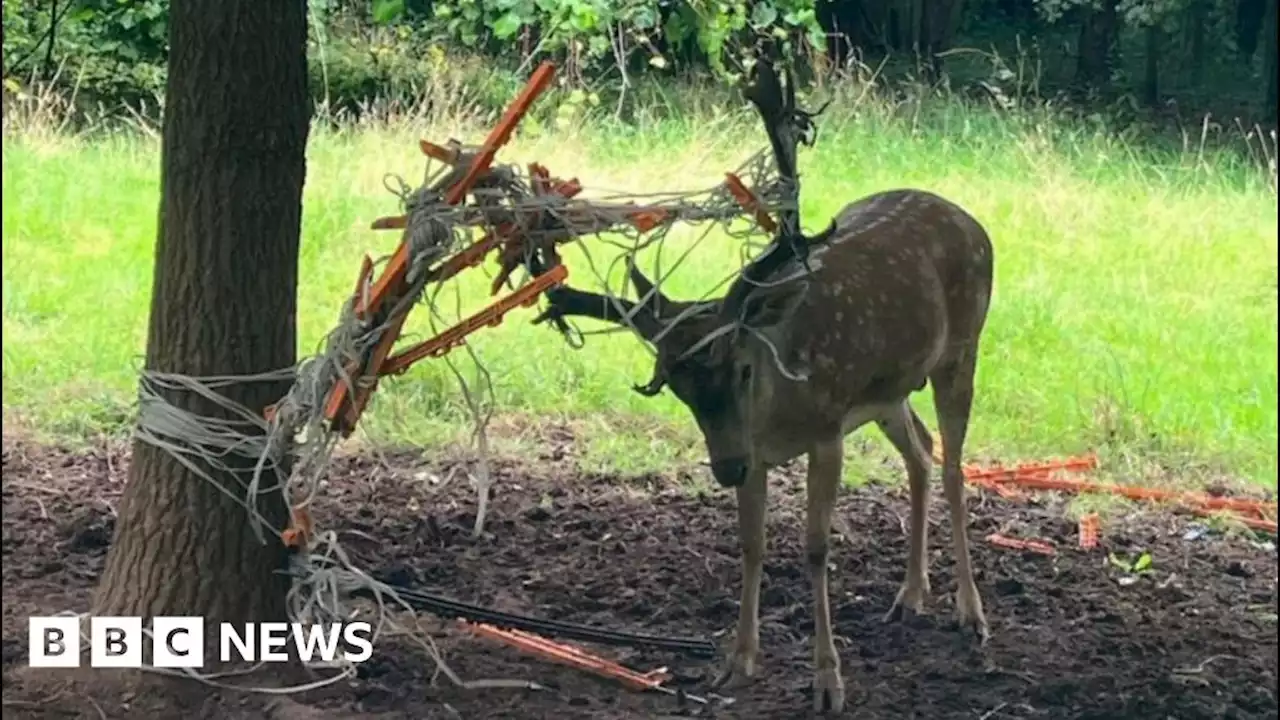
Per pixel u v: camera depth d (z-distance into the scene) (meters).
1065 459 8.37
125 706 5.09
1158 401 9.12
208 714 5.06
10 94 13.56
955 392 6.14
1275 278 11.84
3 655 5.37
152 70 15.25
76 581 6.16
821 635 5.32
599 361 9.26
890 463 8.16
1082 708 5.39
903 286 5.71
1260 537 7.50
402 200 4.99
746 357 5.00
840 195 13.37
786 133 5.12
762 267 5.03
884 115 15.91
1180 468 8.35
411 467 7.82
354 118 14.70
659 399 8.86
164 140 5.17
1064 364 9.67
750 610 5.52
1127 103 18.78
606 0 10.55
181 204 5.13
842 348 5.38
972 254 6.16
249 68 5.06
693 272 10.73
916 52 18.88
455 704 5.21
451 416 8.54
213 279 5.13
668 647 5.69
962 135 15.49
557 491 7.55
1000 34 21.78
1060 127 16.44
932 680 5.61
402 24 15.97
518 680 5.39
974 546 7.10
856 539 7.06
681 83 16.08
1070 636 6.10
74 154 12.83
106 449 7.86
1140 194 14.16
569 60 15.04
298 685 5.21
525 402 8.74
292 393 5.04
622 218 4.95
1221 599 6.64
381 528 6.94
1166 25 19.16
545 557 6.70
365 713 5.09
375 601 6.05
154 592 5.24
